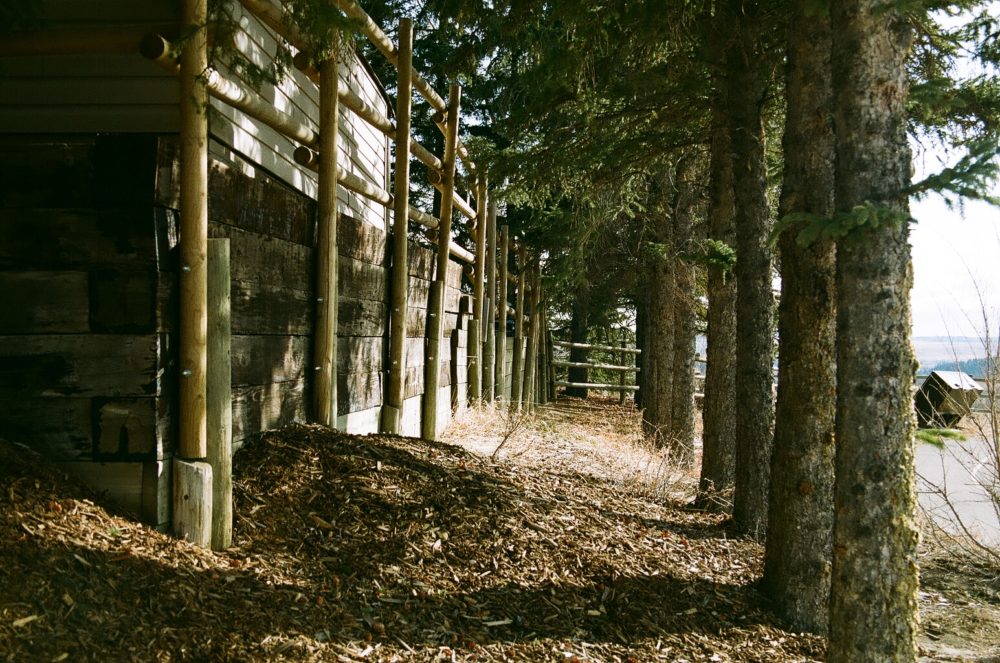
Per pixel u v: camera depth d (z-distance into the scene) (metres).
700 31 6.59
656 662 3.81
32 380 3.52
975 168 2.89
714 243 7.25
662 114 7.91
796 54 4.84
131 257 3.51
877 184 3.16
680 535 5.89
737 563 5.49
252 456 4.61
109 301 3.51
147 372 3.53
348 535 4.25
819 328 4.78
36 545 2.97
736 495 6.50
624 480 7.89
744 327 6.49
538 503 5.45
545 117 8.70
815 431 4.77
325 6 4.23
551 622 3.97
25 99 4.55
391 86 15.20
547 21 6.59
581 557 4.78
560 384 19.86
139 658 2.71
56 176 3.49
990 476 8.52
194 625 3.01
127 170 3.49
